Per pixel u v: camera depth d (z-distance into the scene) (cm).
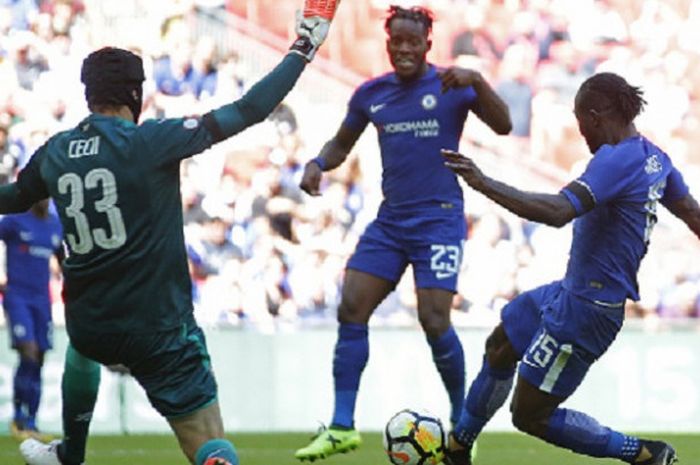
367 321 3070
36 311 4141
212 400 1814
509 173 5878
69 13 5700
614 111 2267
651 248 5591
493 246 5472
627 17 6116
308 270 5375
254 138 5525
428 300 3084
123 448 3781
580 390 4756
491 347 2517
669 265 5578
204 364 1808
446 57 6025
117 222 1755
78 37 5691
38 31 5656
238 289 5303
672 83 6084
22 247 4122
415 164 3088
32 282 4138
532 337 2456
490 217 5494
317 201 5478
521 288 5466
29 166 1850
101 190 1758
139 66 1828
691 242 5609
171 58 5678
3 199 1877
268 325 5066
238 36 5784
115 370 3941
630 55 6088
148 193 1755
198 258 5316
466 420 2573
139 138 1761
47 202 4150
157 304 1769
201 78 5675
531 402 2356
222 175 5450
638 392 4772
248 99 1770
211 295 5278
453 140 3116
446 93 3098
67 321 1820
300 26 1812
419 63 3117
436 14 6044
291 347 4750
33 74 5597
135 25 5712
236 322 5097
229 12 5788
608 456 2422
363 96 3166
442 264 3081
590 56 6056
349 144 3241
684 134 6062
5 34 5631
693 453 3603
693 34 6144
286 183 5500
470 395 2562
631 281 2295
